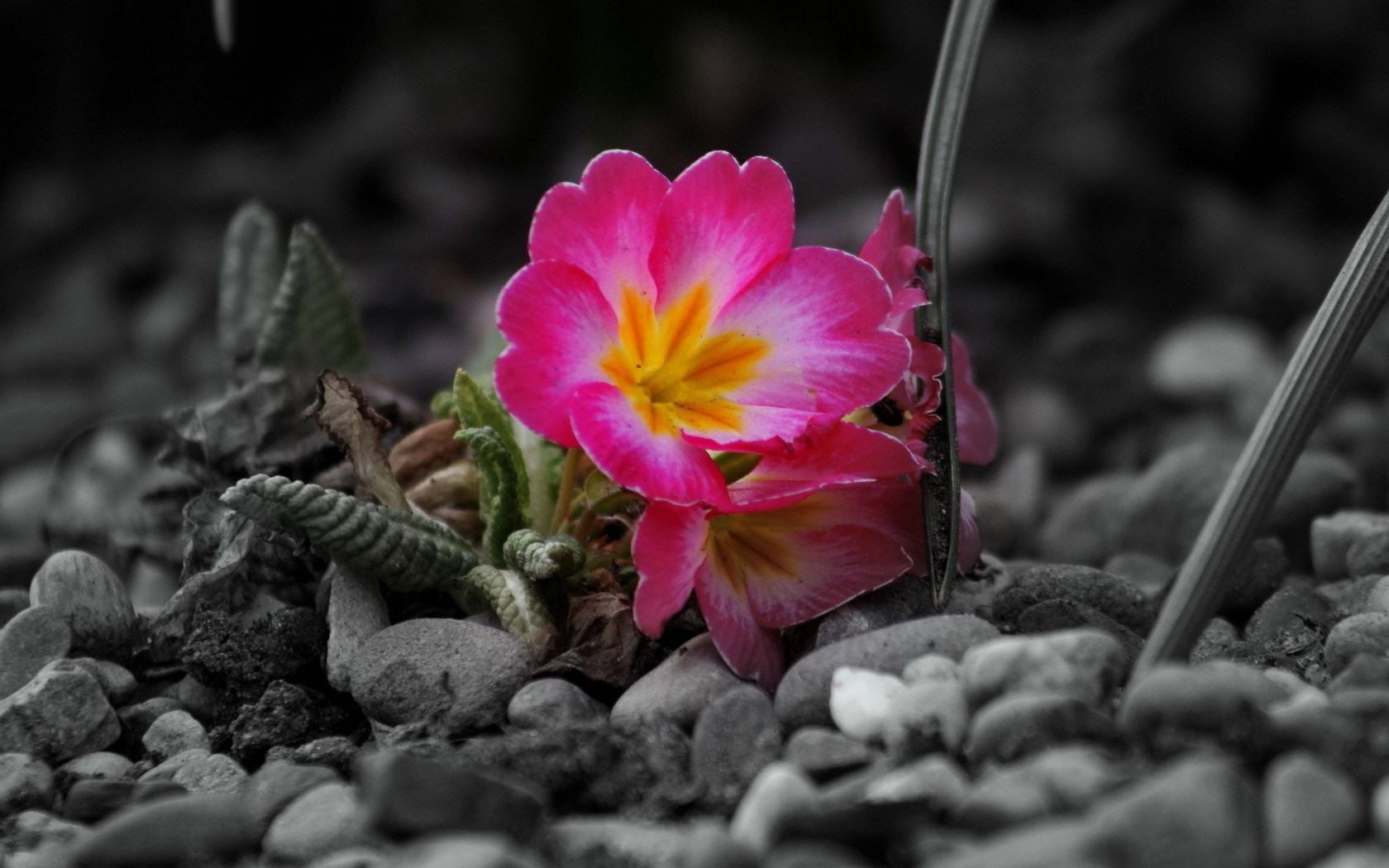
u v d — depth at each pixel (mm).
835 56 932
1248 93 913
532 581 344
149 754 342
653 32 873
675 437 333
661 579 329
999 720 308
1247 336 661
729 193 338
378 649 338
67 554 361
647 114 872
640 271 338
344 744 334
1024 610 352
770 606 338
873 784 309
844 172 859
